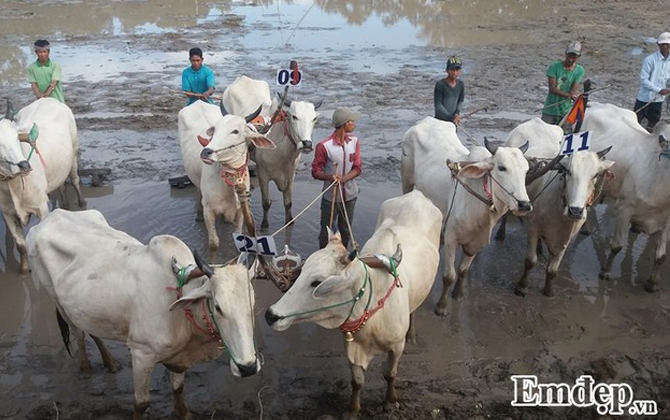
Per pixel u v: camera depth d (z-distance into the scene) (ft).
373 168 35.09
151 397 19.12
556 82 32.63
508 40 64.80
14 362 20.63
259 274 17.12
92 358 20.79
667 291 24.64
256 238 15.69
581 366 20.63
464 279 23.71
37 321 22.80
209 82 35.01
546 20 72.69
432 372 20.35
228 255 26.78
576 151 21.26
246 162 23.04
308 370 20.36
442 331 22.31
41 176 25.09
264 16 78.13
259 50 61.57
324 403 18.98
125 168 34.94
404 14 78.02
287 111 26.73
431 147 25.26
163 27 71.41
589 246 27.89
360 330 16.42
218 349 16.85
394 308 16.70
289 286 17.22
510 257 26.96
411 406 18.84
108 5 82.43
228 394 19.30
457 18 75.10
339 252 15.40
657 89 36.81
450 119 29.37
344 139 22.80
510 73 53.62
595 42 63.00
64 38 65.21
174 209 30.48
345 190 23.30
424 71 54.54
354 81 51.55
